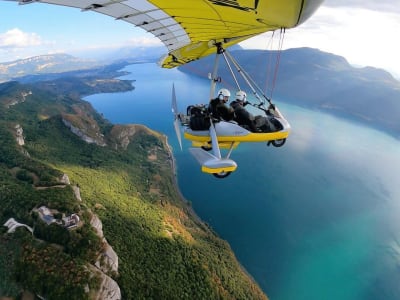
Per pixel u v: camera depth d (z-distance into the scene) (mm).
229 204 137750
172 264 89062
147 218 113250
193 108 13234
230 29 10578
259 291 90812
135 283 75750
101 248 73375
